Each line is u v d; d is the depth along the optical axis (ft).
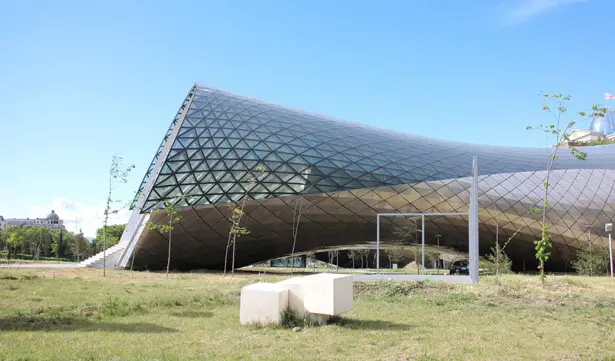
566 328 45.47
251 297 45.29
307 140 167.22
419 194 158.40
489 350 34.63
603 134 347.36
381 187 155.12
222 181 147.74
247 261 177.58
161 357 30.71
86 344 34.94
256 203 146.92
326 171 154.71
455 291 70.69
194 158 152.15
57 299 63.00
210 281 98.02
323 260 282.56
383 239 169.99
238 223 139.54
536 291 69.97
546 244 80.12
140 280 101.04
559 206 167.12
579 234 170.30
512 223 166.20
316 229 159.84
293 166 154.10
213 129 163.84
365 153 168.25
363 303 63.00
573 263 166.91
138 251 152.97
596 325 47.83
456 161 178.19
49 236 362.94
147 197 142.92
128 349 33.32
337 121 199.62
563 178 177.17
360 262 284.61
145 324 45.29
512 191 167.32
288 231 157.69
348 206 154.71
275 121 177.06
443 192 160.25
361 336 39.75
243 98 199.11
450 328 44.75
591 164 189.67
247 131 165.48
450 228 165.89
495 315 53.52
